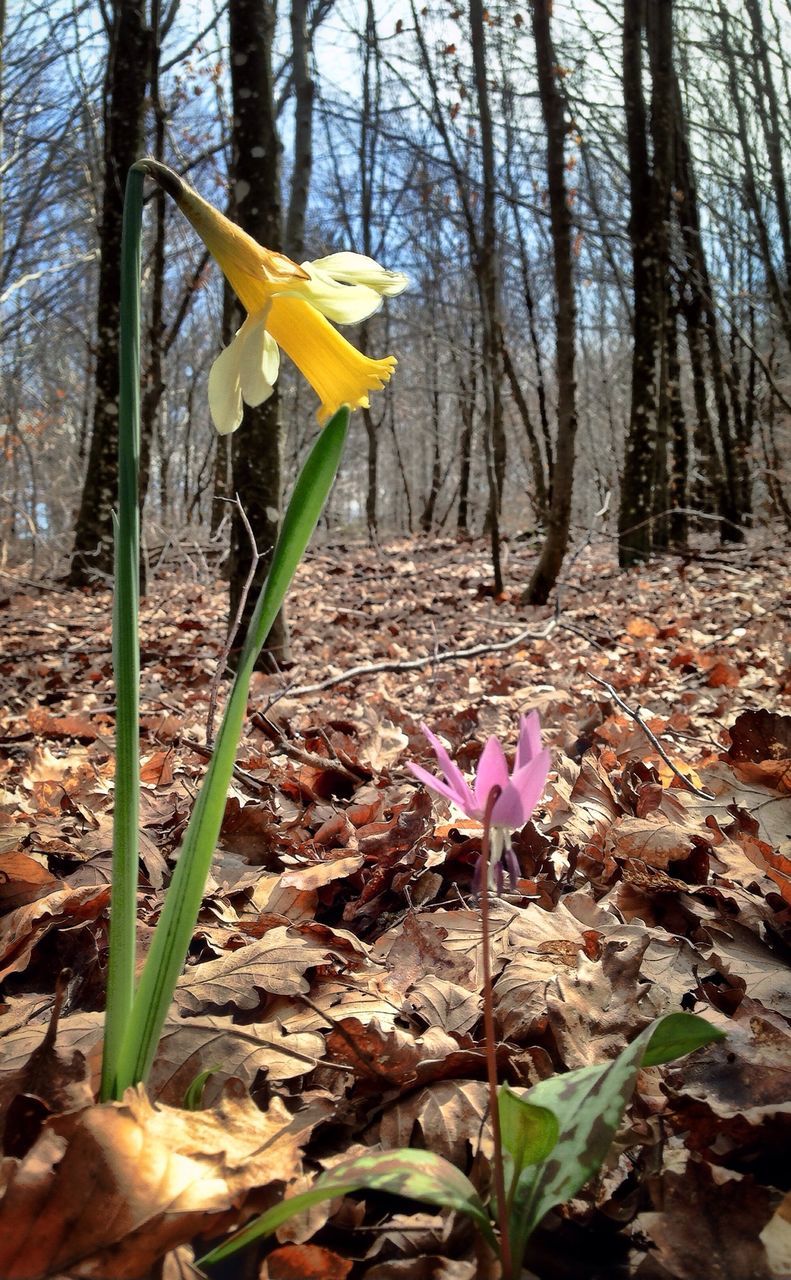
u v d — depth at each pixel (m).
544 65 8.19
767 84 14.52
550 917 1.89
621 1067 0.97
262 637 1.00
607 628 7.04
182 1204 0.90
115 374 10.91
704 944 1.78
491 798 0.86
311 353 1.04
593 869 2.24
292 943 1.69
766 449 18.58
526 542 16.44
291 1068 1.30
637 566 11.70
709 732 3.71
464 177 10.11
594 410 30.45
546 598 8.84
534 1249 1.04
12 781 3.29
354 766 3.19
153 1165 0.93
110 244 10.59
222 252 0.98
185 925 1.02
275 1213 0.85
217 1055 1.33
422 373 24.42
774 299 14.03
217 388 1.00
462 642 6.89
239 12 5.16
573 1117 0.97
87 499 11.08
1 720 4.35
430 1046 1.38
